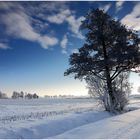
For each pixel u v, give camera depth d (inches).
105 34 995.3
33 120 627.2
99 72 989.8
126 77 1011.3
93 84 979.3
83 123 657.0
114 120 615.8
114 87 984.3
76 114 770.2
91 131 463.2
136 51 962.7
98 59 1018.7
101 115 829.2
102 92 960.9
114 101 967.0
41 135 487.2
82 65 981.8
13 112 1089.4
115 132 445.4
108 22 1013.2
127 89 1013.8
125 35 985.5
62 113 862.5
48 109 1295.5
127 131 454.3
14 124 555.5
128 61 964.0
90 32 1026.1
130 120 620.4
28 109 1336.1
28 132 479.5
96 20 1003.9
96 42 1024.9
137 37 1013.8
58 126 566.9
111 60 954.1
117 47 979.9
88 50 1020.5
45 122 577.0
